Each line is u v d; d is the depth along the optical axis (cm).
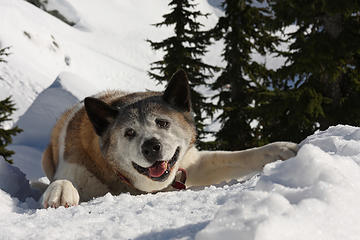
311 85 973
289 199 148
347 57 918
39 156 2088
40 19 5859
